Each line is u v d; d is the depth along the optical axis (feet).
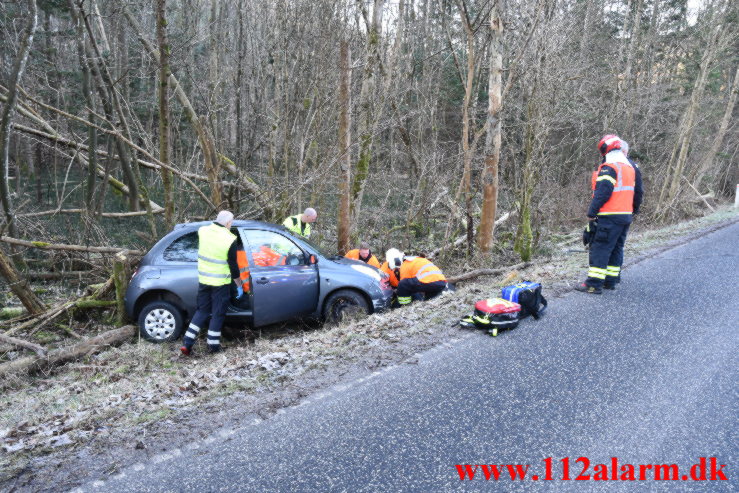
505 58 34.09
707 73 62.95
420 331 16.69
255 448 10.21
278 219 33.45
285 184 33.01
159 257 20.63
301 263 21.47
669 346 14.44
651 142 73.72
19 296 22.26
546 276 23.26
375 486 8.87
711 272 22.88
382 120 37.45
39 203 50.06
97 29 49.90
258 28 44.57
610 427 10.45
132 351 18.66
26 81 42.50
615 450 9.70
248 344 19.44
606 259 19.45
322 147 40.63
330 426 10.94
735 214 54.19
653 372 12.84
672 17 78.02
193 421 11.47
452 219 33.50
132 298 20.18
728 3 58.70
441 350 14.94
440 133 65.46
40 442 10.92
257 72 44.04
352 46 40.16
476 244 33.42
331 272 21.52
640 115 72.38
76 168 75.36
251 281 20.10
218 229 18.30
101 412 12.48
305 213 27.50
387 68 40.81
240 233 20.77
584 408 11.24
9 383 16.57
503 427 10.61
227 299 18.79
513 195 41.73
